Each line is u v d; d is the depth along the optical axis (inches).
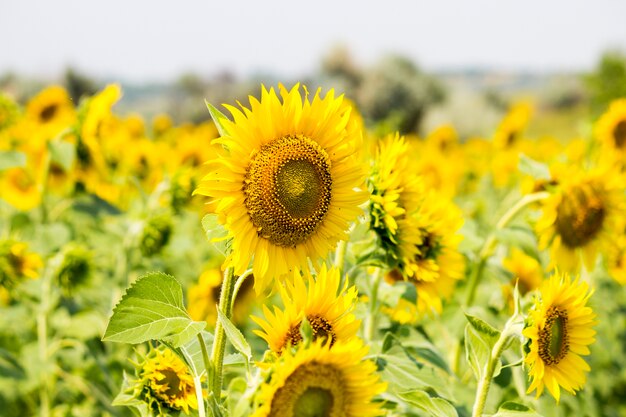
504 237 184.5
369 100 1765.5
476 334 108.7
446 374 150.8
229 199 95.6
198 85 1882.4
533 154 441.4
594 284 260.2
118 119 462.6
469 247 175.9
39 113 304.8
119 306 93.7
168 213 234.2
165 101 1982.0
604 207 189.3
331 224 103.7
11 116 313.7
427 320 197.9
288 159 99.5
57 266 200.4
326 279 94.5
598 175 187.6
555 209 186.2
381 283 139.7
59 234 213.3
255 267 97.7
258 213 98.0
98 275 225.5
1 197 253.3
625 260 242.1
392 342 120.7
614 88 1397.6
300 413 82.7
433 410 106.0
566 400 164.9
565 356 107.6
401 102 1780.3
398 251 124.0
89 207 239.0
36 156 254.5
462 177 525.7
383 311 154.0
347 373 85.2
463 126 1744.6
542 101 2743.6
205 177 96.1
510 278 189.8
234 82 1818.4
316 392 83.6
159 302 95.4
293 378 83.2
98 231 241.9
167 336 94.9
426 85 1828.2
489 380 107.6
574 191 187.6
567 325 107.8
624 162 292.2
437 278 149.0
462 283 206.8
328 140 103.7
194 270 289.9
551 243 191.2
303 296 93.4
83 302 213.6
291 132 101.5
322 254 103.0
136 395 111.6
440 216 144.6
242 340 89.9
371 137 389.4
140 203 264.8
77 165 248.7
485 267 190.1
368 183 122.8
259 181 97.7
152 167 362.9
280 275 100.1
